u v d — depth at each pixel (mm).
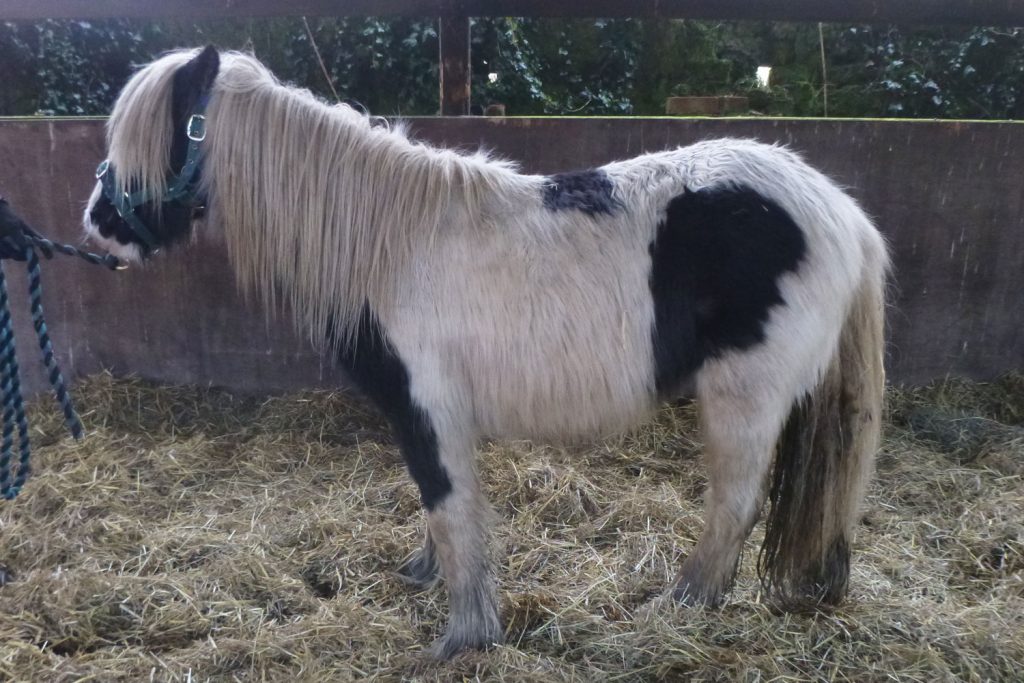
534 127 3115
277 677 1710
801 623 1856
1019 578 2055
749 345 1653
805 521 1817
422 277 1658
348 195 1682
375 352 1717
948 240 3240
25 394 3449
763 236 1628
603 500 2535
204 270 3281
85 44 5281
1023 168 3135
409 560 2197
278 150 1673
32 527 2377
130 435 3059
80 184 3213
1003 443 2891
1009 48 5695
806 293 1640
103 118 3158
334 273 1701
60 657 1771
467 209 1679
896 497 2572
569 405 1704
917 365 3396
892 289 3293
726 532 1822
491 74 5688
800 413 1760
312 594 2074
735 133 3127
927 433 3035
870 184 3174
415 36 5332
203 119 1641
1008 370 3410
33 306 1745
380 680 1709
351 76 5488
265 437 3051
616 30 6012
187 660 1757
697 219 1639
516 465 2691
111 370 3443
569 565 2191
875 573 2111
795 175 1711
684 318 1664
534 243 1658
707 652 1757
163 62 1689
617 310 1649
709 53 6141
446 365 1674
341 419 3178
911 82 5887
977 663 1723
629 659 1758
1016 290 3307
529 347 1653
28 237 1716
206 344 3387
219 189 1694
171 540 2277
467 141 3148
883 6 3150
